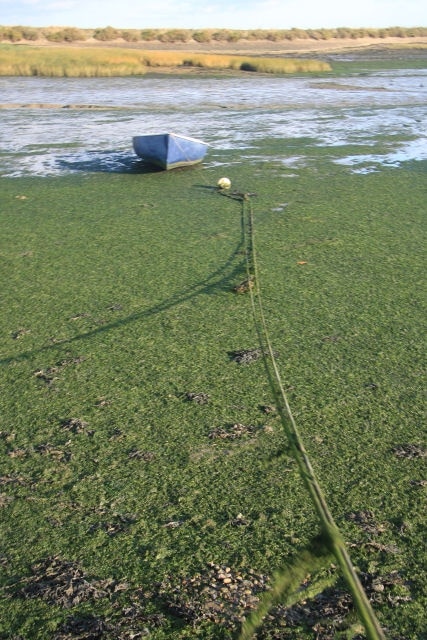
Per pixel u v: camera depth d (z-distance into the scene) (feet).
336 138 58.03
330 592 12.02
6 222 34.81
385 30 270.46
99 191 41.14
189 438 16.76
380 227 32.91
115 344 21.76
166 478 15.34
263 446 16.38
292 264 28.17
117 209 36.96
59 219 35.22
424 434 16.84
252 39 237.66
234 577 12.55
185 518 14.11
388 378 19.44
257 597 12.06
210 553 13.16
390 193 39.24
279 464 15.70
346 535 13.52
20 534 13.80
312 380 19.38
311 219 34.30
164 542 13.48
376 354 20.81
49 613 11.93
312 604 11.78
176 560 13.02
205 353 21.04
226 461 15.85
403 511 14.19
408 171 44.78
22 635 11.53
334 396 18.56
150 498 14.73
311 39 250.78
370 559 12.92
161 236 32.09
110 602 12.12
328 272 27.30
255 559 12.95
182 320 23.27
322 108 79.66
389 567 12.75
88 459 16.07
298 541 13.37
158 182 43.21
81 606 12.06
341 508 14.29
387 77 122.01
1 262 29.07
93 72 122.93
